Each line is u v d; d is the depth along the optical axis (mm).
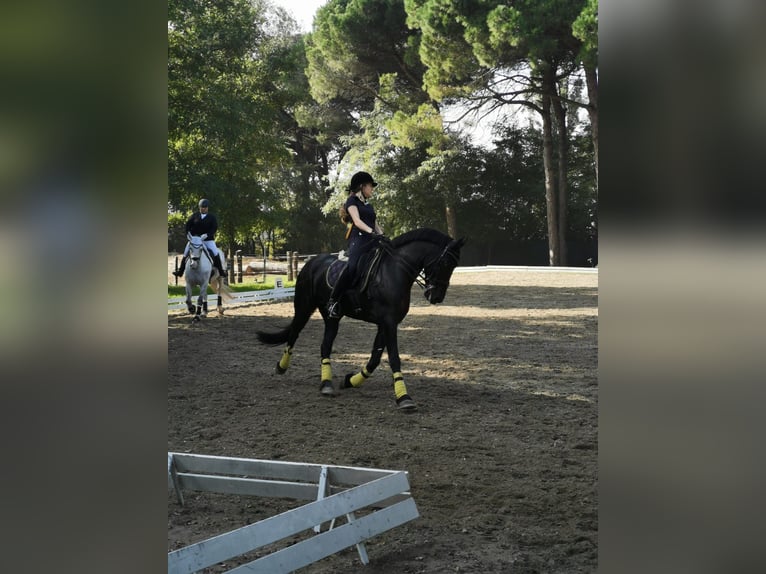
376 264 8281
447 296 22828
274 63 28281
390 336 8211
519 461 6141
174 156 21641
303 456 6246
